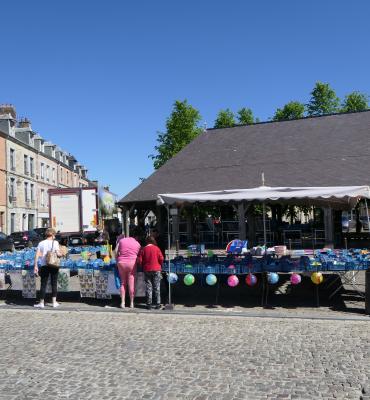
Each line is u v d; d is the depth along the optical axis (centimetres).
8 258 1133
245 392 461
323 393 454
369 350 597
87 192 2225
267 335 687
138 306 944
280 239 2270
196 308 911
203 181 2139
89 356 593
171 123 3281
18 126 4756
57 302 1005
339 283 1167
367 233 2341
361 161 2000
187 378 504
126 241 928
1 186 3769
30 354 607
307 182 1917
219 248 2342
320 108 3372
